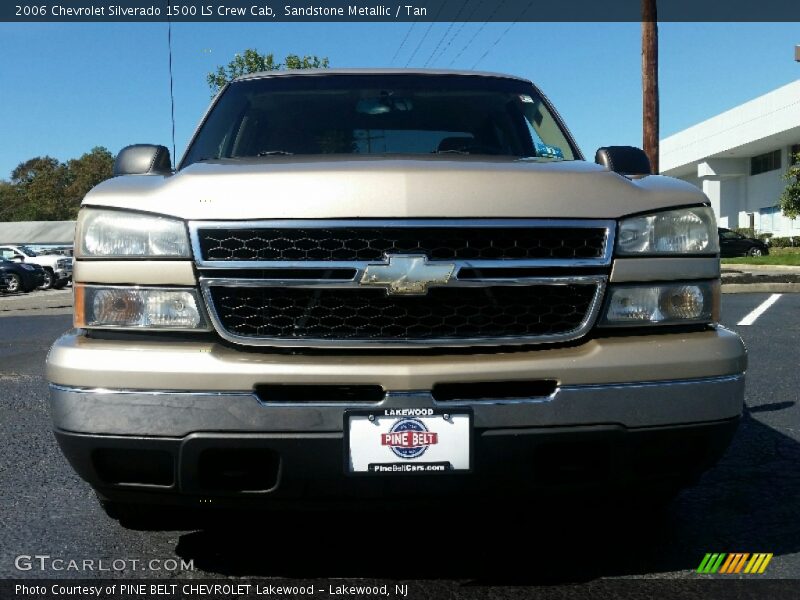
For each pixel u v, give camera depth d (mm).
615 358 2578
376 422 2484
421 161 2838
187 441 2500
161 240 2619
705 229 2801
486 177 2672
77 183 91188
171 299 2607
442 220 2582
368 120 3930
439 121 3949
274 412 2479
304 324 2580
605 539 3186
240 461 2576
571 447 2617
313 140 3820
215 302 2586
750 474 4066
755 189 51938
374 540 3168
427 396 2486
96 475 2621
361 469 2486
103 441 2543
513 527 3293
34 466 4332
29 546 3164
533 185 2684
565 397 2541
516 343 2590
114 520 3445
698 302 2762
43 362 8172
